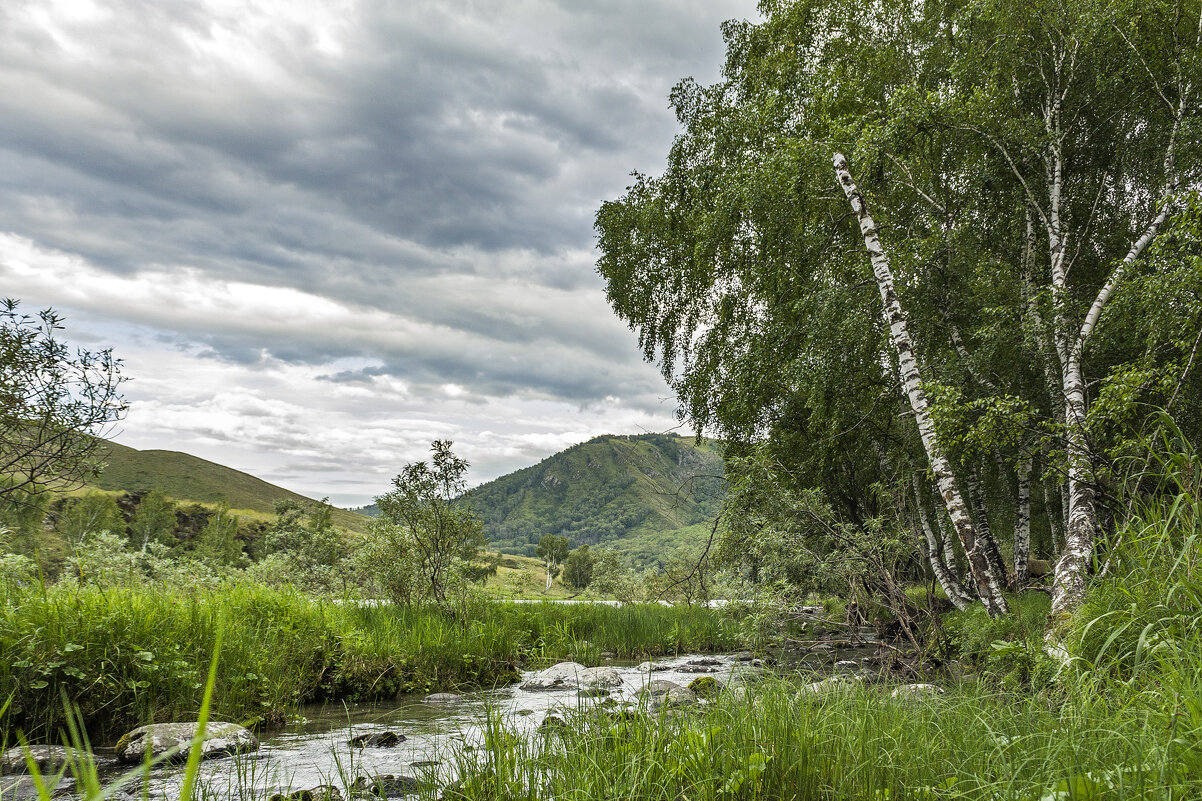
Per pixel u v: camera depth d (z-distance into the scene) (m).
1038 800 2.95
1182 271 9.35
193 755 0.99
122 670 6.83
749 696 5.04
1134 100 13.94
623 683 10.38
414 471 14.11
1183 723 3.08
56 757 5.64
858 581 12.62
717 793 3.68
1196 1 13.11
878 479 18.05
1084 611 5.77
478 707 8.50
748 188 15.58
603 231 24.05
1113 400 8.86
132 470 157.50
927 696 5.06
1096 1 13.11
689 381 20.70
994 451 16.78
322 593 16.14
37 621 6.75
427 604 14.05
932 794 3.36
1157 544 4.74
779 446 17.81
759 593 12.77
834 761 3.87
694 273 21.09
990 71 14.45
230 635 8.27
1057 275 12.88
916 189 15.13
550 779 4.12
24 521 9.48
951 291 14.33
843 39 17.47
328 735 7.04
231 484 167.12
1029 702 4.58
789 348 16.56
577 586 92.38
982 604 12.17
